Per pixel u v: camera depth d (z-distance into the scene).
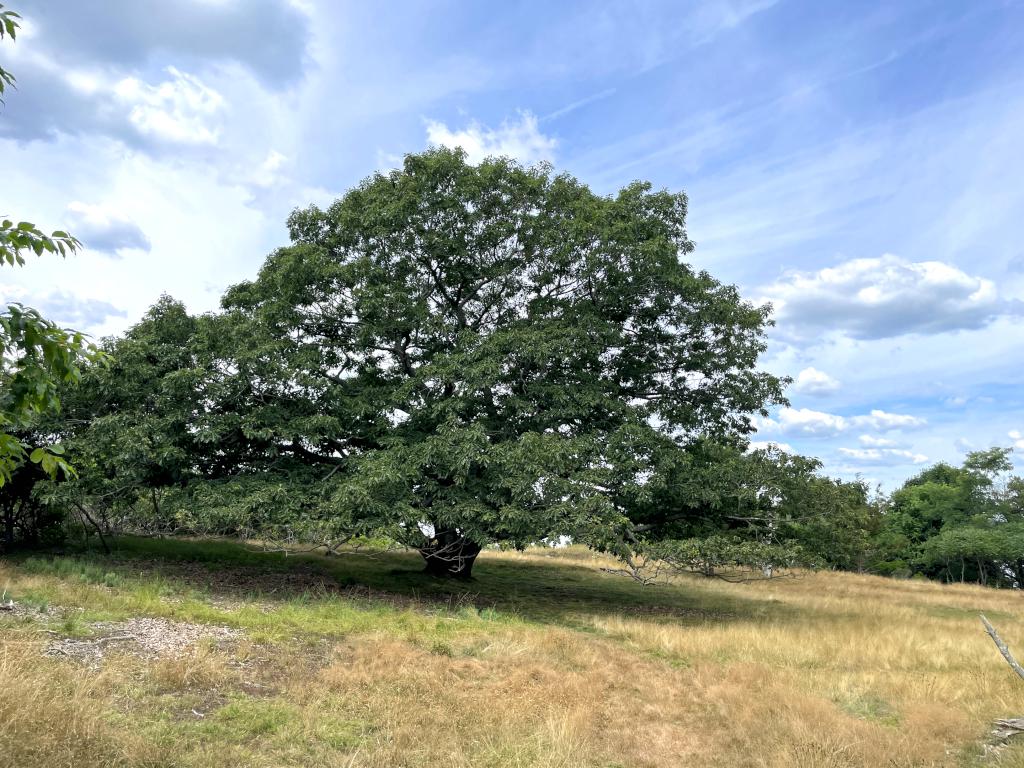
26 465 15.03
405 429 15.88
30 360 3.22
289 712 6.32
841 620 16.78
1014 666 7.02
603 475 14.19
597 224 16.44
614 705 7.83
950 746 7.20
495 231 16.72
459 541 17.50
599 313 17.05
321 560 19.89
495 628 11.35
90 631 8.15
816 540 17.33
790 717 7.45
